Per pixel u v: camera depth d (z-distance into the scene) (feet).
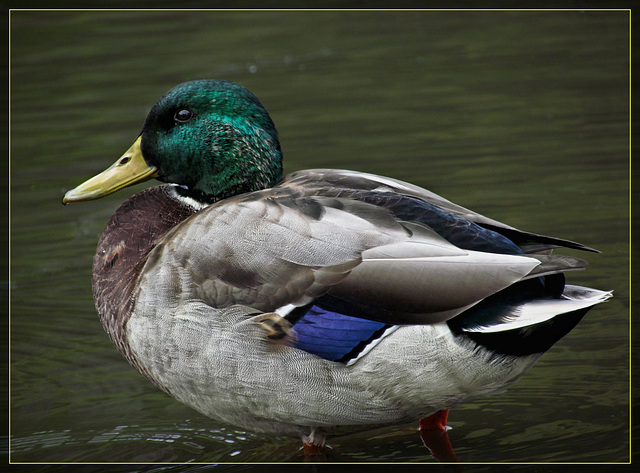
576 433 27.91
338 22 72.18
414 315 23.76
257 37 68.59
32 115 56.90
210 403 26.40
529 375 32.04
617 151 49.96
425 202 25.85
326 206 25.38
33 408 31.63
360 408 25.30
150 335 25.82
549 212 43.45
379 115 55.93
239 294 25.03
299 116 56.08
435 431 28.71
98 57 64.75
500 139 51.98
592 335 34.47
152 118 28.86
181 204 28.89
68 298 39.73
